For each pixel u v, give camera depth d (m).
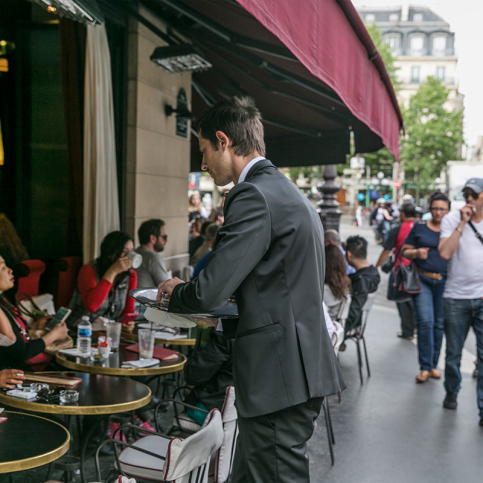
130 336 4.54
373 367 7.07
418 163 49.88
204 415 3.49
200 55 5.44
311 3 3.64
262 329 2.05
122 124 6.18
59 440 2.39
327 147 9.55
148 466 2.97
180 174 7.45
